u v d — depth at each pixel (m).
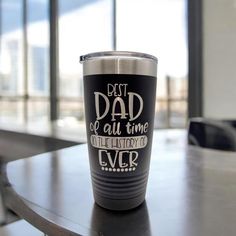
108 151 0.33
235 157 0.67
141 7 2.90
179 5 2.62
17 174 0.52
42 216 0.34
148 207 0.36
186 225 0.31
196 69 2.50
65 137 1.37
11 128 1.85
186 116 2.55
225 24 2.36
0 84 4.51
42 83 3.96
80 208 0.36
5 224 0.82
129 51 0.33
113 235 0.29
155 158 0.65
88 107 0.34
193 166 0.58
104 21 3.23
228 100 2.38
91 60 0.33
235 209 0.36
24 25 4.31
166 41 2.68
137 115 0.33
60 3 3.73
